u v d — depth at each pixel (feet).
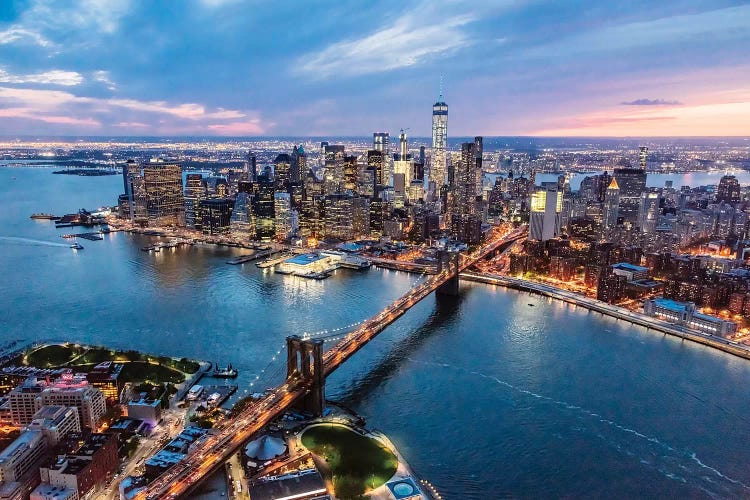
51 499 638.94
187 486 645.92
